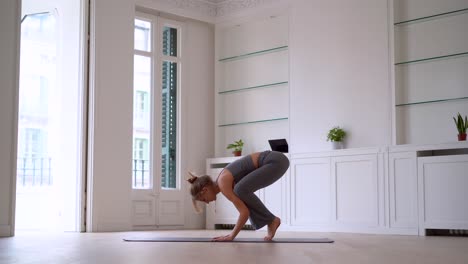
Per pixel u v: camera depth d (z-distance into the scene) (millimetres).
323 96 7336
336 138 6910
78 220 6812
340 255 3410
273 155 4574
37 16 8109
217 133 8422
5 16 6074
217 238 4633
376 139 6805
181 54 8258
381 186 6305
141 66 7836
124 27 7305
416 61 6551
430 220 5906
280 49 7883
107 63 7113
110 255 3482
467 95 6266
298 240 4730
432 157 5938
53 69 8164
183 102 8203
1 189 5891
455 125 6309
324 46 7371
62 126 7094
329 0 7363
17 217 7930
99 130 6977
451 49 6398
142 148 7758
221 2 8461
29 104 8117
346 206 6613
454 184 5781
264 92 8102
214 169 8094
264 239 4680
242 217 4531
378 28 6867
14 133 6027
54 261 3146
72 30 7102
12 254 3654
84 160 6891
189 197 8141
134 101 7715
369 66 6926
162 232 6711
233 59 8414
